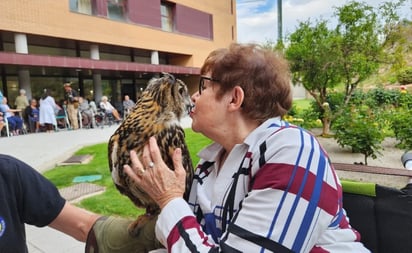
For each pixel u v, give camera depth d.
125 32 20.23
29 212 1.33
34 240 3.36
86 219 1.48
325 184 1.14
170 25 24.23
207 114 1.37
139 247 1.38
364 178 4.66
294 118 9.05
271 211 1.10
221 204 1.30
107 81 21.03
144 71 19.55
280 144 1.20
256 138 1.29
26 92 15.95
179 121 1.34
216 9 28.16
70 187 4.93
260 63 1.33
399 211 1.48
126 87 21.98
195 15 25.91
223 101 1.35
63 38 17.05
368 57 8.95
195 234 1.16
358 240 1.29
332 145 7.88
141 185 1.25
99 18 18.62
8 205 1.25
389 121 8.09
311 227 1.09
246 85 1.32
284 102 1.37
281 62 1.39
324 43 8.97
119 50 21.92
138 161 1.24
